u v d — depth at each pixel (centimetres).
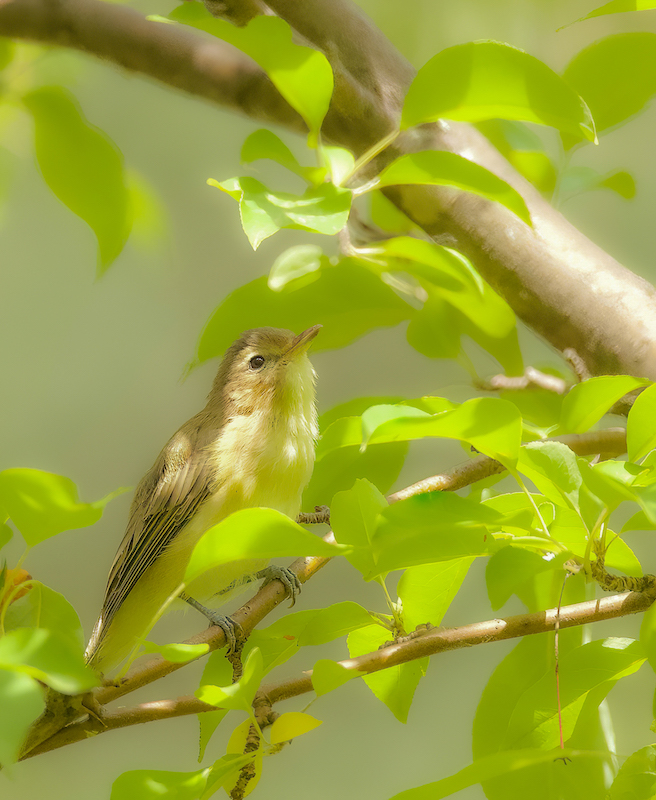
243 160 486
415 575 519
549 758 391
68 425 1445
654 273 1093
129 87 1233
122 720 454
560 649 533
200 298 1441
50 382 1479
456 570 518
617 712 762
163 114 1303
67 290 1552
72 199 741
